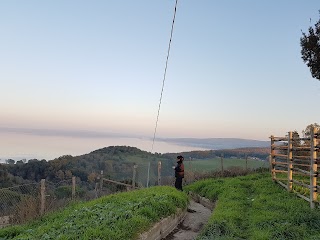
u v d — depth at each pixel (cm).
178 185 1934
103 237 817
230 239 868
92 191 2145
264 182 1658
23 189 1561
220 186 1777
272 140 1655
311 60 2458
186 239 1074
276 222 970
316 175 1109
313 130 1130
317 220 916
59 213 1324
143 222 953
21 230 1148
